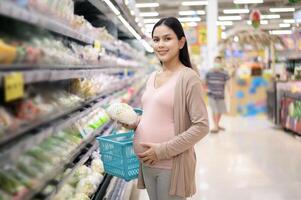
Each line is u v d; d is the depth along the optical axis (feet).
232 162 18.65
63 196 7.57
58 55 6.84
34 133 5.74
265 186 14.65
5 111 4.92
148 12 65.57
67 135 8.48
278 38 38.04
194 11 68.18
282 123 28.43
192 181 7.04
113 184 11.43
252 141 24.16
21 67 4.92
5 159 4.64
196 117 6.59
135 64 27.66
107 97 14.48
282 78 32.50
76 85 9.73
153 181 7.25
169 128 6.82
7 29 5.52
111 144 7.97
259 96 37.37
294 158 19.21
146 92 7.38
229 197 13.43
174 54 7.00
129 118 7.57
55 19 6.74
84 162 10.06
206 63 49.57
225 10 62.34
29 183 5.35
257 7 59.36
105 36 13.83
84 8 13.92
